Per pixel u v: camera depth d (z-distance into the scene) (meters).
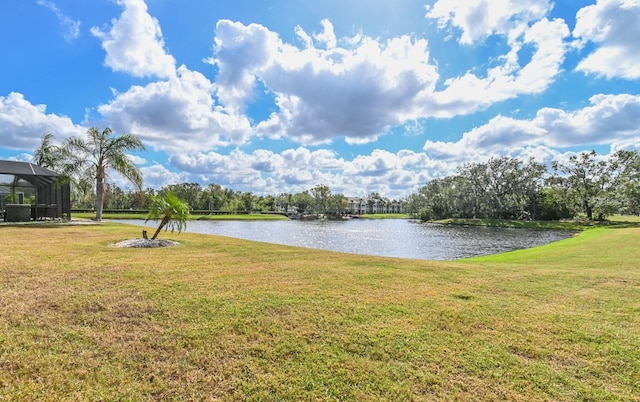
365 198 109.69
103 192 18.64
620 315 3.62
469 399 2.12
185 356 2.57
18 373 2.29
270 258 6.99
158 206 9.25
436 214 55.00
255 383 2.25
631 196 31.12
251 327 3.11
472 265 7.06
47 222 15.28
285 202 91.31
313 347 2.75
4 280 4.41
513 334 3.08
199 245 9.05
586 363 2.58
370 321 3.32
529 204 45.25
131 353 2.59
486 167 46.44
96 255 6.59
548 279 5.38
